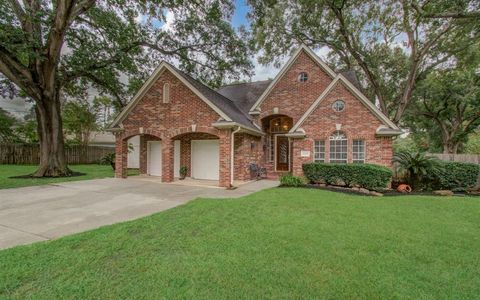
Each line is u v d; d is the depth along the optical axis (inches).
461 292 117.1
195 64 736.3
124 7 561.0
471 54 660.1
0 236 182.5
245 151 519.2
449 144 949.8
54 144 541.6
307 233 190.5
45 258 141.9
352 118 467.5
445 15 436.8
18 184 423.8
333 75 561.0
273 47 762.8
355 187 414.3
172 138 492.4
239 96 704.4
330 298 110.2
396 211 265.0
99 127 1050.1
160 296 108.9
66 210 261.7
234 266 136.3
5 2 426.3
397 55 792.9
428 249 165.2
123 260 141.9
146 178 540.1
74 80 631.2
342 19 674.2
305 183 449.7
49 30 474.0
